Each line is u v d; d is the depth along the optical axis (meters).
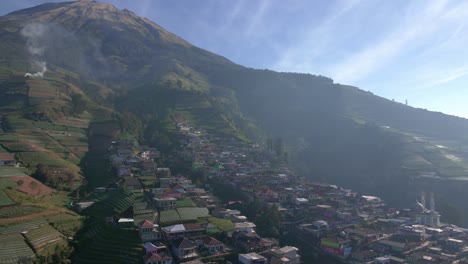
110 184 159.00
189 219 126.75
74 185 157.25
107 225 116.19
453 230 147.88
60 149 186.75
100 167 180.00
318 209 159.00
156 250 103.81
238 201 160.50
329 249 129.38
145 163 180.50
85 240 109.00
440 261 117.75
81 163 184.00
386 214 167.12
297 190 177.62
